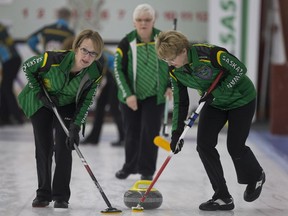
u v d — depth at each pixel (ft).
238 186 46.75
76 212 37.24
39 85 37.01
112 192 44.04
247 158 38.06
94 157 61.67
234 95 36.42
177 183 48.24
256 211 38.22
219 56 34.58
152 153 47.06
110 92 69.46
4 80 87.20
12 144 70.28
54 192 37.99
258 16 84.58
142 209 37.55
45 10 93.35
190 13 92.63
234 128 37.22
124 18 93.04
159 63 46.14
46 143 37.73
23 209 38.04
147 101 46.93
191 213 37.37
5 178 49.44
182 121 37.37
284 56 86.53
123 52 46.88
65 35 80.53
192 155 63.67
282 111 79.71
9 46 86.63
